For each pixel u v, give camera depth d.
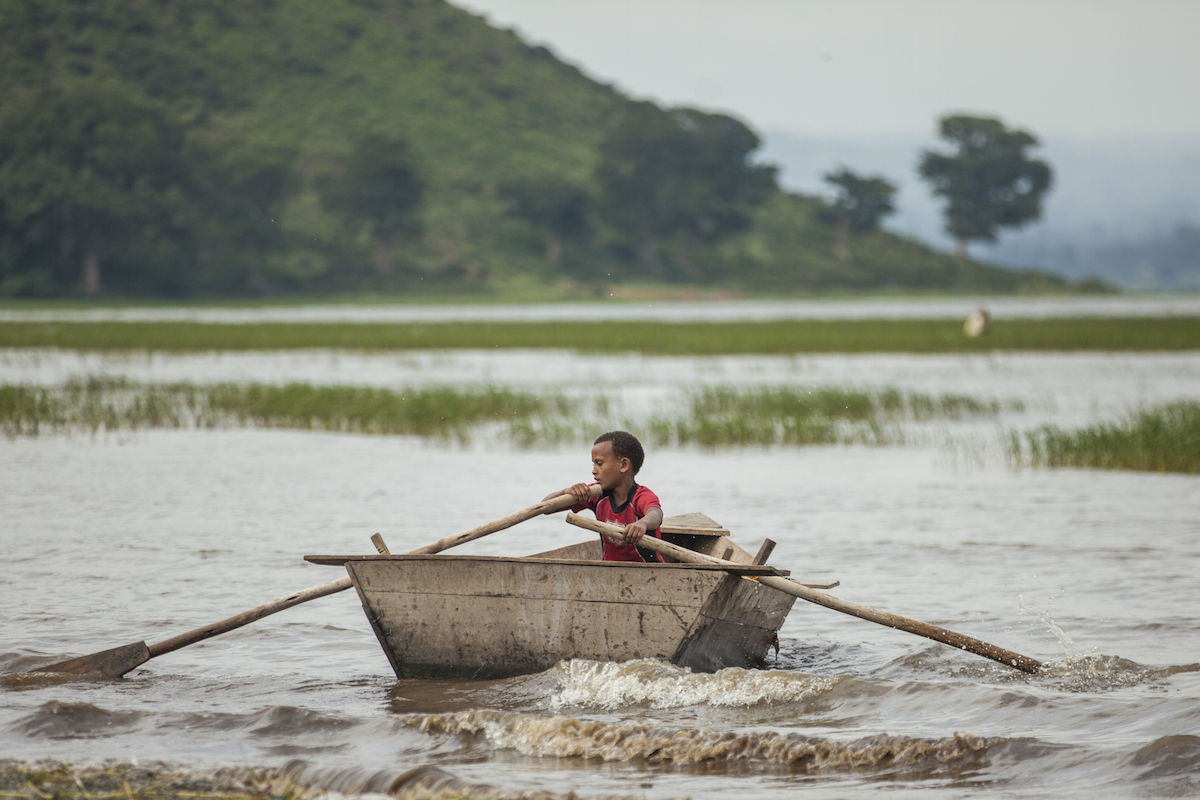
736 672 21.59
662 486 46.31
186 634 22.52
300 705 20.86
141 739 19.31
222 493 43.31
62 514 38.72
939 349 135.88
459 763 18.19
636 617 21.75
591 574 21.73
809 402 72.81
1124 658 22.73
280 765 17.86
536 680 21.98
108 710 20.30
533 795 16.33
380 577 22.19
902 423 68.88
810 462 53.81
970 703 20.20
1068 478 48.28
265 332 162.25
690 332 164.38
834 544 34.59
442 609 22.12
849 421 68.88
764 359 126.94
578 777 17.45
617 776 17.50
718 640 22.36
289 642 24.73
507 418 69.19
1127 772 16.86
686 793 16.67
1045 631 25.11
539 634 22.08
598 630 21.91
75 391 77.31
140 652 22.38
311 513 39.31
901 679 22.16
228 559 32.00
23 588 28.66
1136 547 33.84
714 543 25.80
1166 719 18.92
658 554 23.77
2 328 168.62
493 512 39.75
